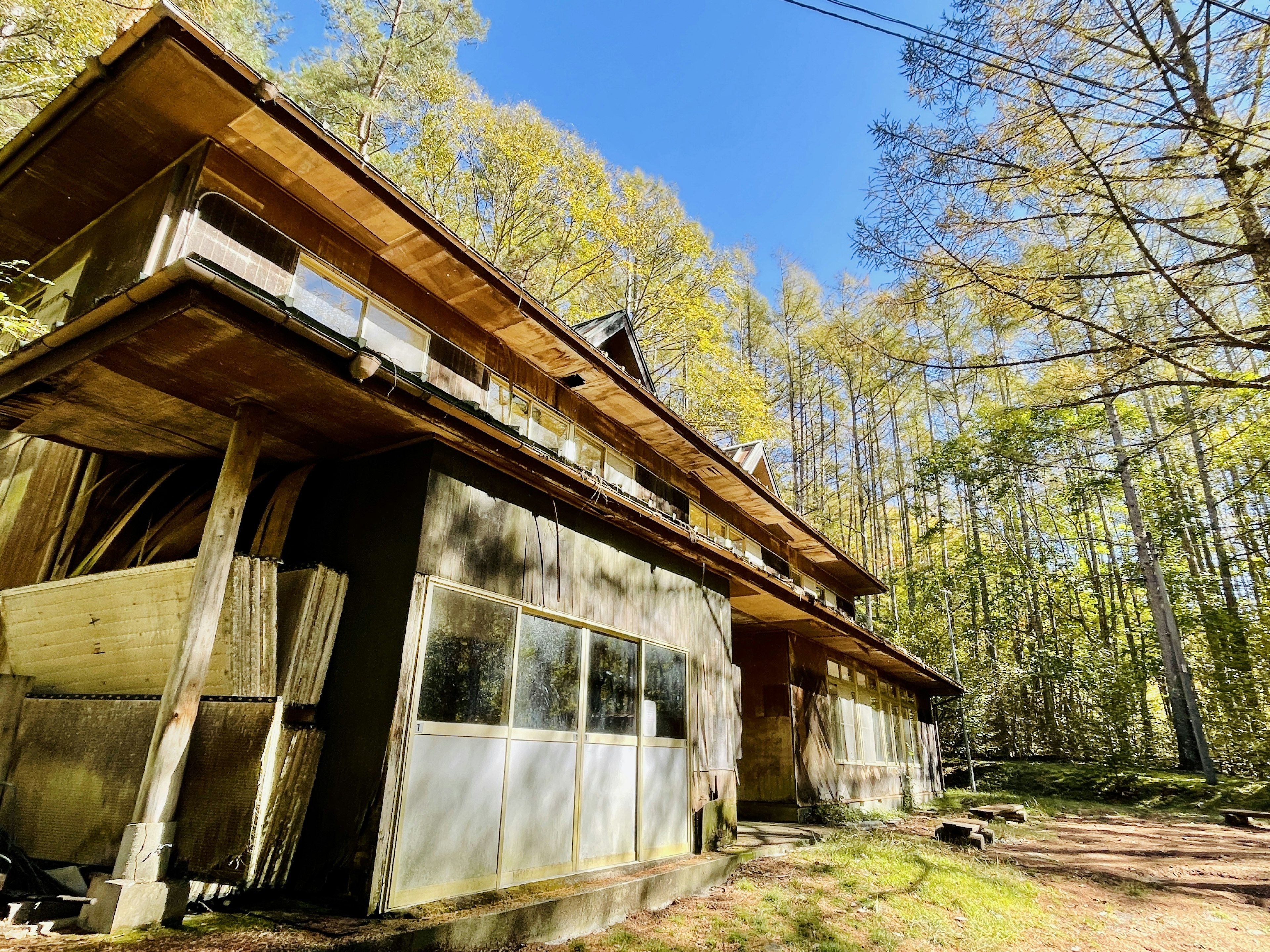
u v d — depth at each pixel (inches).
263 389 155.8
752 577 323.0
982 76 194.2
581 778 206.7
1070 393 218.7
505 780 177.5
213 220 175.9
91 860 145.3
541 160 628.7
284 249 191.8
